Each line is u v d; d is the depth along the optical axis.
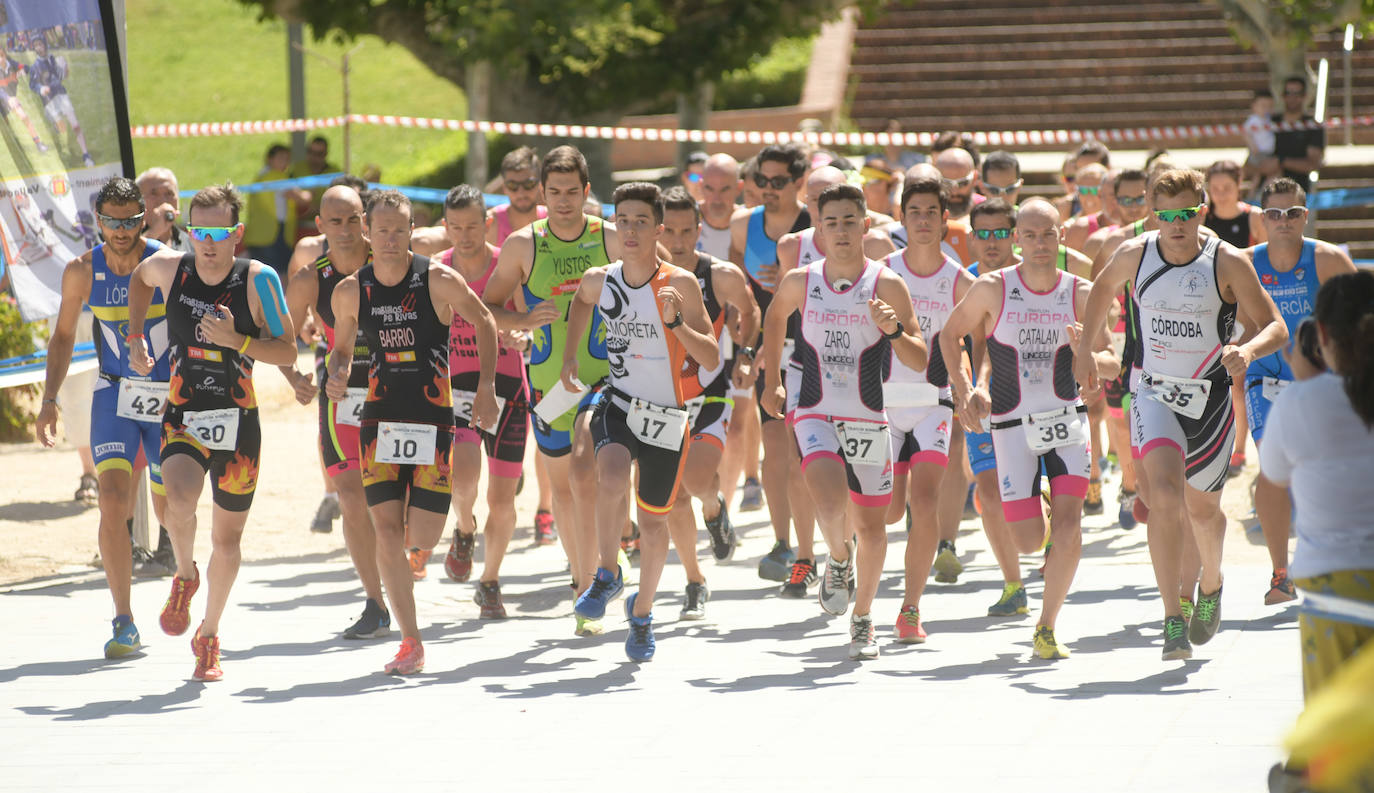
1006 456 14.00
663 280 13.73
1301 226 15.67
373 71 61.34
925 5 53.81
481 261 16.31
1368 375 7.76
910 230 14.89
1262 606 15.04
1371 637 7.73
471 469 16.09
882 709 11.76
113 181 14.16
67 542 19.91
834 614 14.01
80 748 11.15
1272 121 34.75
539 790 9.89
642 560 13.79
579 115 41.75
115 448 14.29
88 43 18.38
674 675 13.14
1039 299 13.76
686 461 15.15
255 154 54.06
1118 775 9.82
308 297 15.35
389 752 10.89
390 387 13.37
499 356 15.86
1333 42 48.28
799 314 15.02
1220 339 13.02
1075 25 52.00
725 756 10.58
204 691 12.84
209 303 13.23
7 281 17.80
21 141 17.84
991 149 47.53
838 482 13.36
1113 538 19.27
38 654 14.27
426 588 17.22
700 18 40.94
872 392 13.45
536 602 16.55
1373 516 7.81
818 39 52.75
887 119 48.97
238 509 13.26
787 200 17.98
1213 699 11.66
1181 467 12.84
